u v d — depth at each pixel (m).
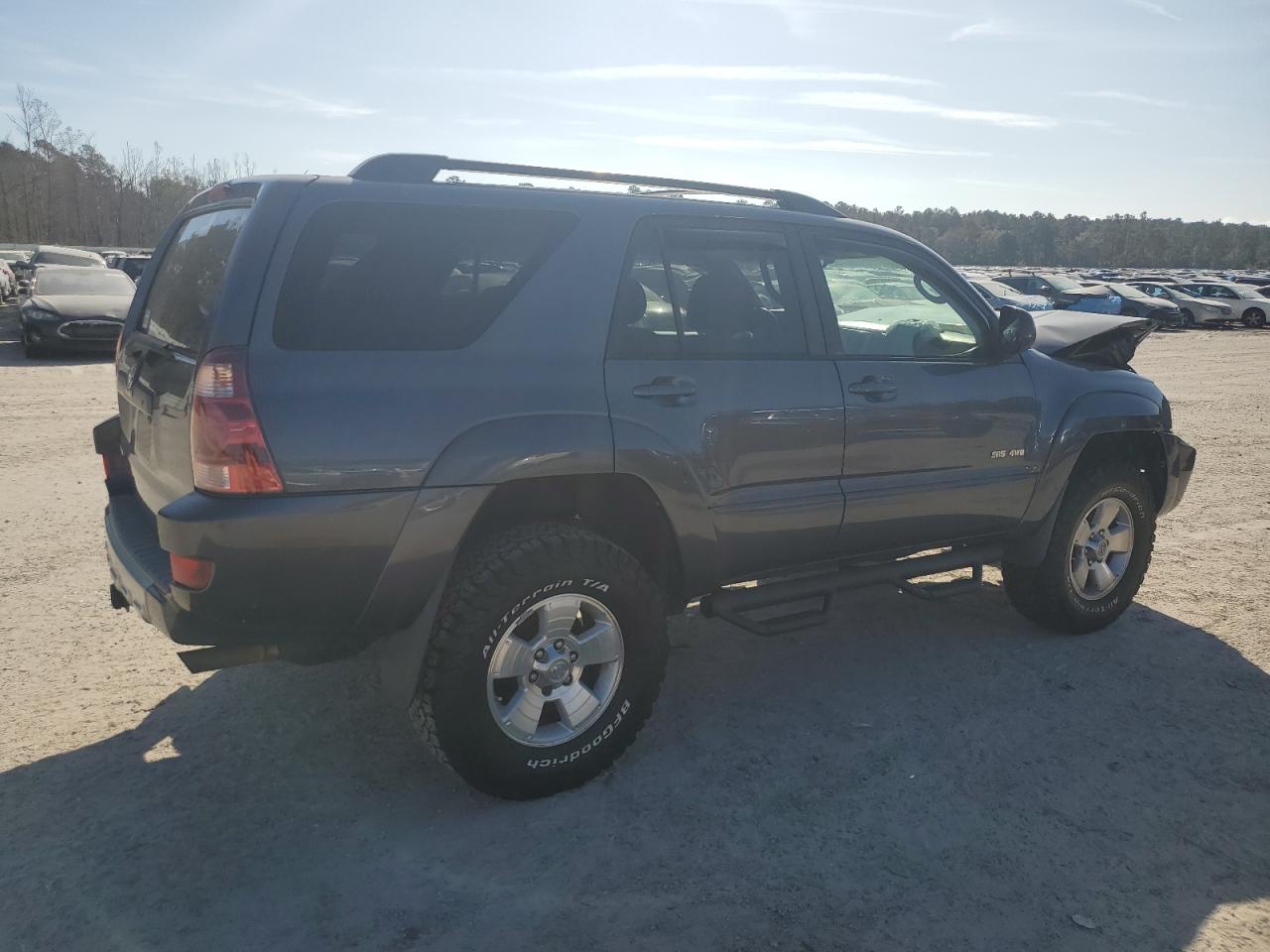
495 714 3.06
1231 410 12.95
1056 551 4.55
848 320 3.95
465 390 2.97
